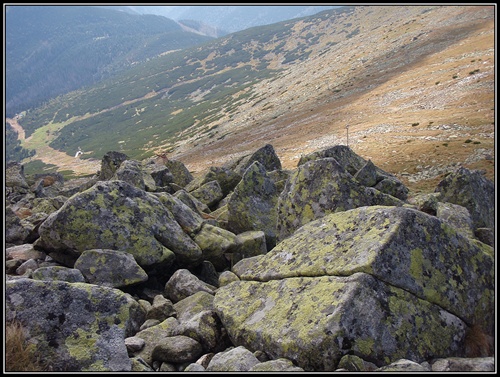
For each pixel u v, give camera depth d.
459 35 177.62
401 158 81.69
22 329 8.19
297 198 15.95
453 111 106.31
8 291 8.48
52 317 8.51
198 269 16.27
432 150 82.06
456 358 8.24
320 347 8.12
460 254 9.83
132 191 15.30
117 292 9.39
